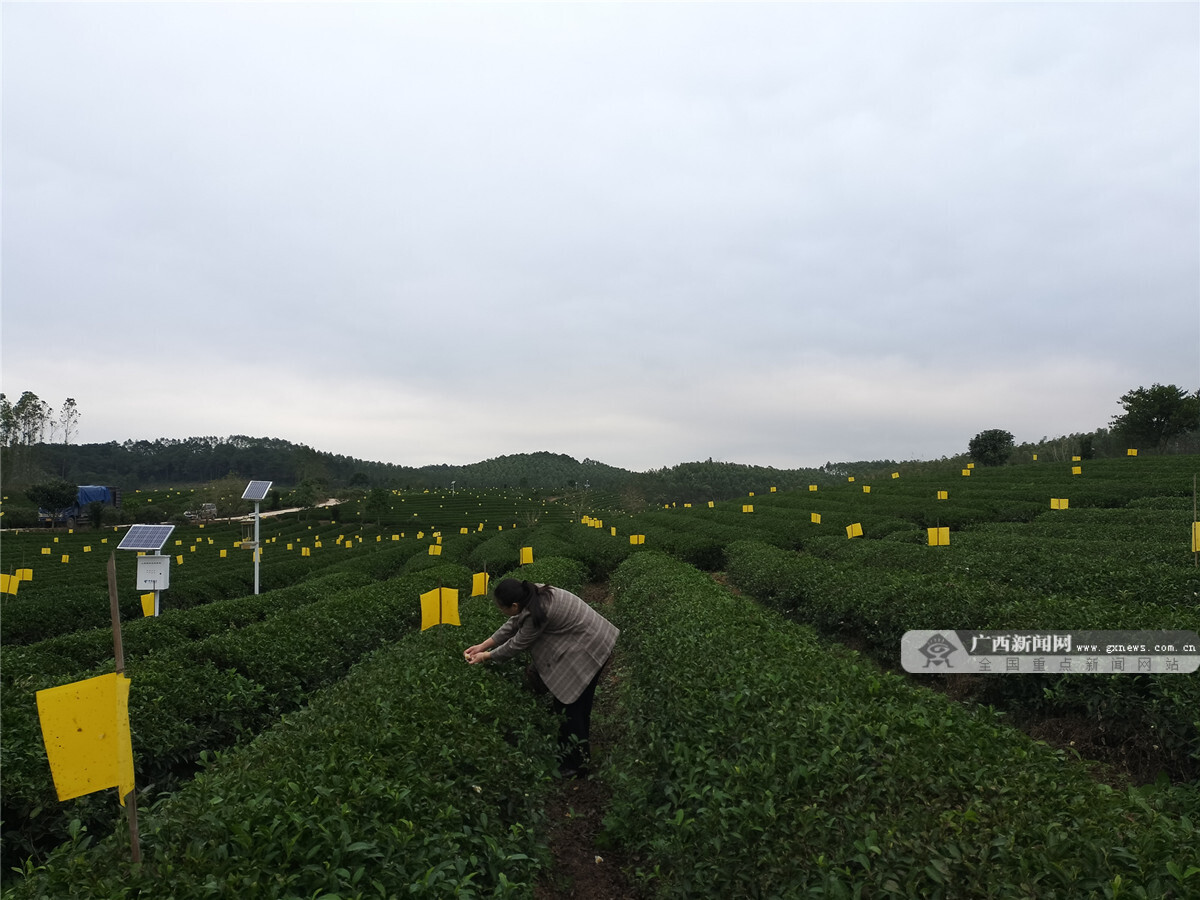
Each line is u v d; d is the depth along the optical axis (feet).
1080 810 12.03
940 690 31.50
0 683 27.07
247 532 208.13
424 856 12.38
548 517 236.43
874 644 36.88
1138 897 9.95
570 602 25.05
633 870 18.16
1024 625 27.17
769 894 13.25
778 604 49.39
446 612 28.96
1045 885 10.48
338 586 62.44
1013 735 16.48
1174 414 151.74
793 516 111.55
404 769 14.84
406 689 21.18
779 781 14.58
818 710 16.87
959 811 12.25
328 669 33.99
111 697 11.41
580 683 24.61
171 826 12.06
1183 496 88.12
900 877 11.48
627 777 19.99
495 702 21.52
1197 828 12.92
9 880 17.70
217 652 29.71
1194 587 34.68
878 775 13.93
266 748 16.83
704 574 51.83
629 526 122.42
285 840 11.44
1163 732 21.06
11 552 149.38
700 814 15.31
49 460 388.78
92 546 163.12
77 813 18.62
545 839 18.30
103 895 10.09
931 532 52.85
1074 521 74.74
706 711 19.84
